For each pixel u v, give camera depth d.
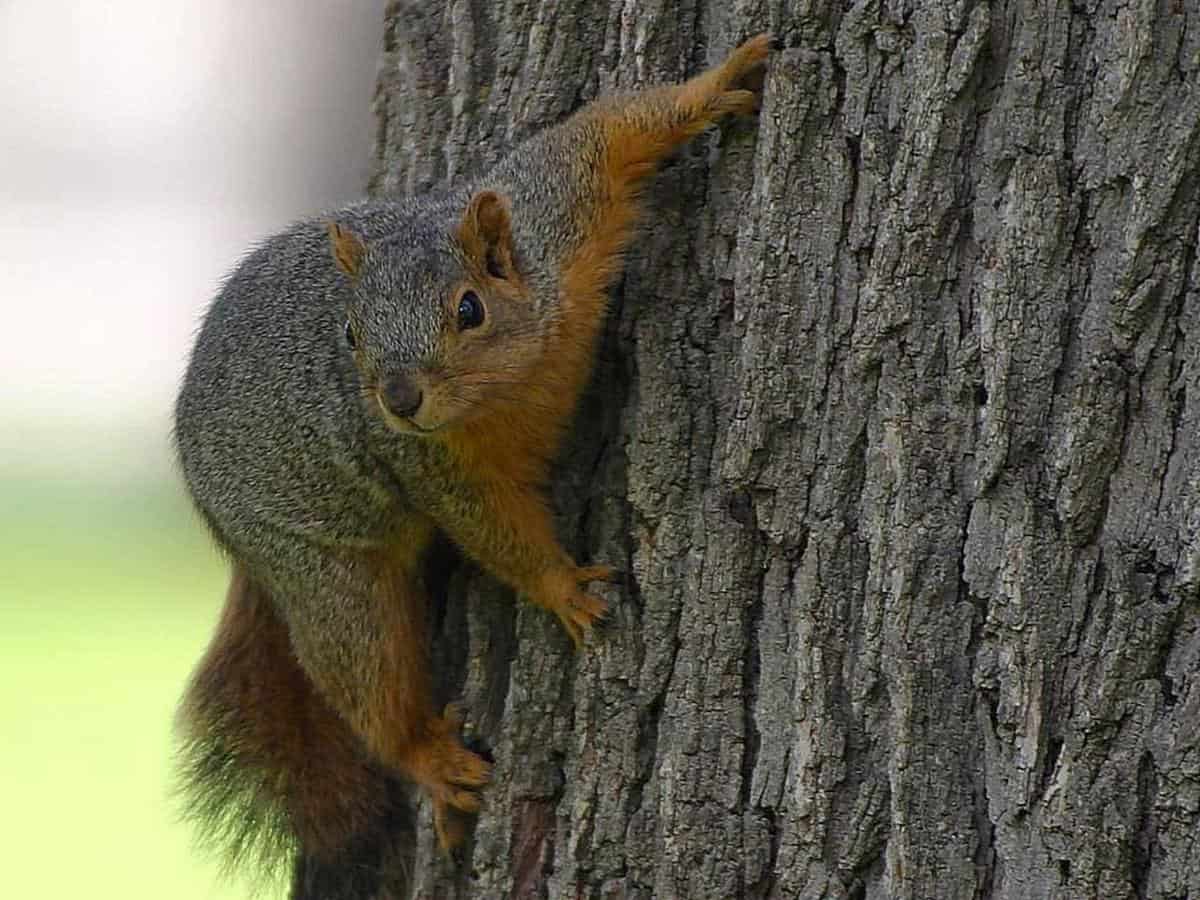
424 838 8.93
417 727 9.18
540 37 8.99
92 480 24.58
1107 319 7.11
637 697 8.16
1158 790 7.06
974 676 7.39
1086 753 7.16
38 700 17.59
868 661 7.60
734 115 8.09
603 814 8.23
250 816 10.62
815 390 7.69
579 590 8.32
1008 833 7.32
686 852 7.98
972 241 7.41
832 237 7.65
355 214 9.57
